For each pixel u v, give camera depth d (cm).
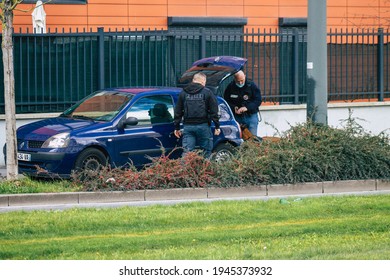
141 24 3706
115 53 3170
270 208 2066
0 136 2984
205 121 2456
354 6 4050
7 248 1631
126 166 2472
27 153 2430
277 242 1698
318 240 1717
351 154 2419
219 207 2064
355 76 3616
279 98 3466
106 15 3650
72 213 1980
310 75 2616
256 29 3903
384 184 2408
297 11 3975
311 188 2322
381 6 4100
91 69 3139
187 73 2770
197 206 2081
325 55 2619
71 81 3109
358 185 2378
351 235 1772
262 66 3444
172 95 2578
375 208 2083
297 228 1831
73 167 2400
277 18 3941
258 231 1797
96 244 1670
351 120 2578
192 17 3766
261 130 3388
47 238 1736
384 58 3656
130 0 3688
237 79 2817
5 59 2325
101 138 2436
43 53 3072
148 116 2525
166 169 2247
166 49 3250
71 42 3109
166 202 2147
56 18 3569
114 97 2552
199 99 2445
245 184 2264
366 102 3581
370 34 3597
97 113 2530
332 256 1572
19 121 3020
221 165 2292
